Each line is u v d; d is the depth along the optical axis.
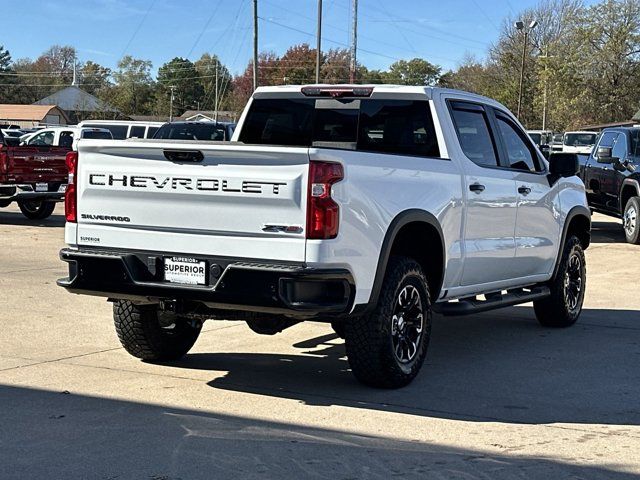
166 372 6.76
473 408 5.93
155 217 5.82
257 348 7.71
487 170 7.41
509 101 79.00
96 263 5.98
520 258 7.98
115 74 118.88
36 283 10.77
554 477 4.64
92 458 4.79
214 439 5.15
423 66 110.38
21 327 8.28
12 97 137.88
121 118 113.00
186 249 5.72
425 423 5.56
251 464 4.73
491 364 7.26
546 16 79.44
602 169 17.48
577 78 62.72
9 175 17.14
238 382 6.50
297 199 5.41
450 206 6.78
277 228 5.48
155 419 5.52
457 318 9.49
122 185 5.89
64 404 5.81
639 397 6.29
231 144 5.70
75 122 113.38
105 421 5.46
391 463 4.80
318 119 7.80
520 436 5.34
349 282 5.59
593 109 62.44
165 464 4.71
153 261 5.83
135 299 5.98
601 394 6.36
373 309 5.99
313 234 5.41
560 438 5.32
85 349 7.46
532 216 8.13
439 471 4.69
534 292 8.24
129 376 6.60
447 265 6.82
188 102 126.38
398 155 6.24
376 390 6.33
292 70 89.75
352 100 7.59
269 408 5.82
